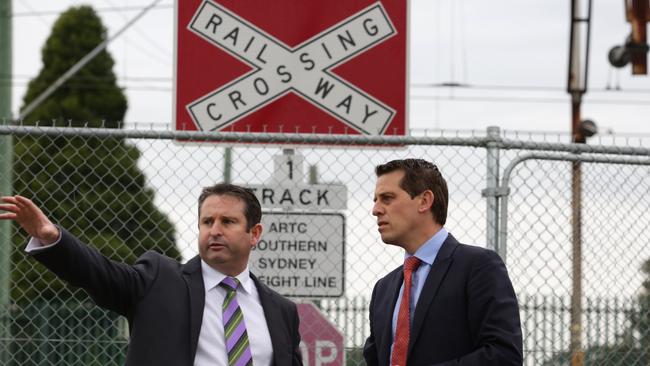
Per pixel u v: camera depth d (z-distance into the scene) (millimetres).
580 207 7113
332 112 8344
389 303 5422
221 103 8305
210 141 7695
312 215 7395
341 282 7359
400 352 5227
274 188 7418
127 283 5301
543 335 7098
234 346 5363
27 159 16734
